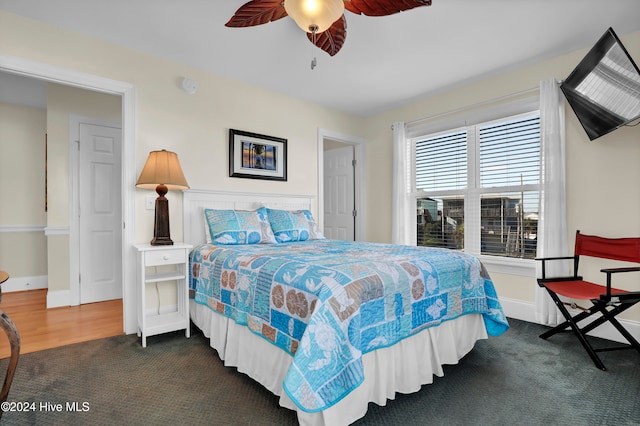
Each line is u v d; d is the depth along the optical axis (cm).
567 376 193
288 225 316
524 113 304
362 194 448
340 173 476
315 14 152
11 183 419
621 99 219
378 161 436
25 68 225
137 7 217
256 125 348
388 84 343
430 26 239
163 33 249
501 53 278
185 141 298
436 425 147
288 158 374
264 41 261
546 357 220
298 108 384
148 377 190
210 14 226
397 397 171
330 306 137
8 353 224
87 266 356
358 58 288
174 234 291
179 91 296
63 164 346
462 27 240
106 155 368
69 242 346
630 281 249
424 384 181
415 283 177
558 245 271
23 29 226
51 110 339
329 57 286
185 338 253
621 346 238
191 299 268
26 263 426
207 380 187
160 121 284
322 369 129
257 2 164
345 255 205
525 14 224
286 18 230
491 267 325
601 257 244
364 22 234
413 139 402
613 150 256
